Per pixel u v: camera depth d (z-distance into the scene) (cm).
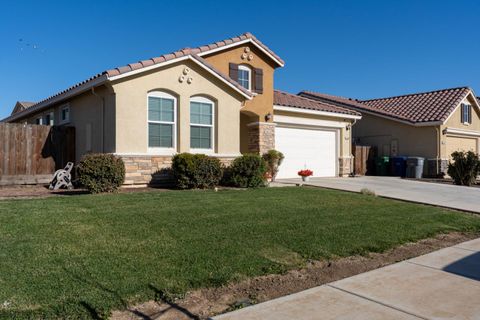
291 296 498
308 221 874
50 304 432
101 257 581
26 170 1445
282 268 597
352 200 1191
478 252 738
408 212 1069
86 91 1454
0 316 400
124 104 1280
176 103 1401
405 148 2577
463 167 1933
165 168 1358
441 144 2439
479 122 2894
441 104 2567
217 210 925
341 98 3081
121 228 736
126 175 1279
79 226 735
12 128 1419
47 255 576
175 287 500
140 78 1311
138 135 1307
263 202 1058
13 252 580
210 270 560
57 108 1770
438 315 450
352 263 653
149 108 1349
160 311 446
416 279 575
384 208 1099
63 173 1338
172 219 818
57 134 1527
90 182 1125
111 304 443
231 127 1526
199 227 770
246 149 1853
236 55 1753
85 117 1498
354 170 2444
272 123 1836
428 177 2445
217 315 441
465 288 540
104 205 926
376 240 774
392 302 485
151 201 995
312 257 658
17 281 483
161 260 584
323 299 490
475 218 1066
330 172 2156
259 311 451
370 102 3088
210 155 1431
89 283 490
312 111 1981
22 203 930
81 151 1520
